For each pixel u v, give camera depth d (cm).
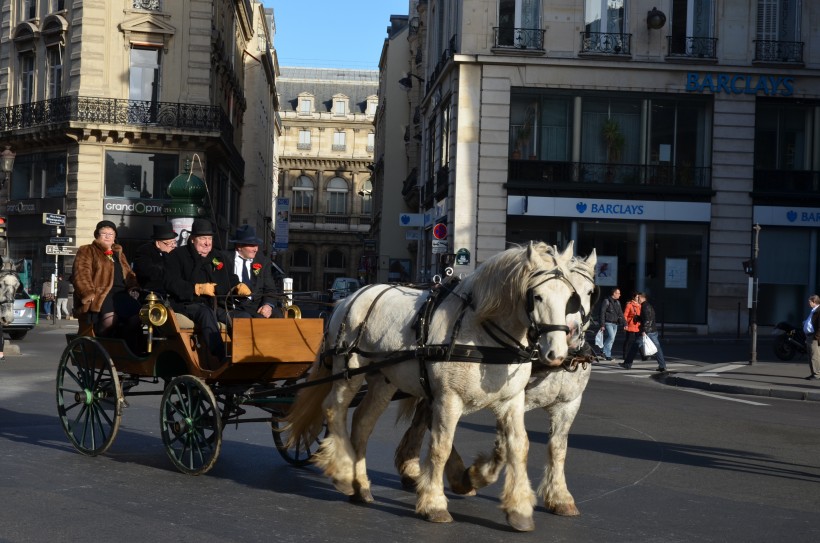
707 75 3328
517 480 672
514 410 677
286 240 5659
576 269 663
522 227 3331
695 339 3103
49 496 735
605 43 3338
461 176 3325
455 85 3409
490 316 654
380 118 7581
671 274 3334
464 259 3186
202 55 4172
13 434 1041
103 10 4091
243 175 5550
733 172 3334
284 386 816
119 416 898
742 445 1112
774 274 3356
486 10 3344
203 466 820
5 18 4475
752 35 3356
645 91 3334
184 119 4116
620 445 1073
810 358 1959
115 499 732
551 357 603
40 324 3397
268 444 1017
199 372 843
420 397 768
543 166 3328
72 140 4084
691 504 774
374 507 731
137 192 4109
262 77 6844
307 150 10256
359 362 755
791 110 3375
